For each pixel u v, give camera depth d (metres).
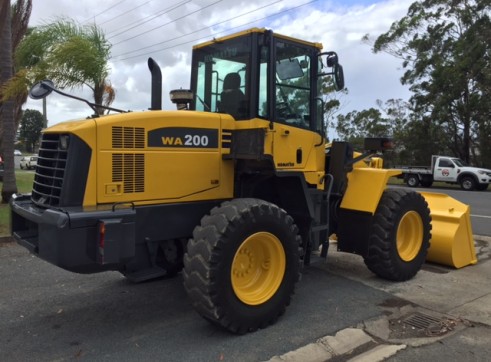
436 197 7.15
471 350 3.86
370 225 5.63
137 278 4.20
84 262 3.68
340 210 5.93
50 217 3.64
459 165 25.23
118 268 4.14
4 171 10.91
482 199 17.61
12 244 7.64
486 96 27.28
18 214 4.55
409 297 5.20
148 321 4.51
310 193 5.16
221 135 4.72
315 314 4.65
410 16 31.03
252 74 4.67
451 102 28.94
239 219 4.02
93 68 10.18
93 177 3.93
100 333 4.23
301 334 4.16
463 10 28.36
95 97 10.71
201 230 4.03
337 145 5.74
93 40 10.68
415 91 31.52
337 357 3.77
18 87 9.78
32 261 6.63
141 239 4.22
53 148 4.14
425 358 3.72
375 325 4.38
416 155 32.97
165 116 4.32
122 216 3.78
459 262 6.47
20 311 4.77
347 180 5.88
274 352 3.81
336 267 6.45
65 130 3.92
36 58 11.05
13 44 11.98
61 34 10.86
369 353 3.82
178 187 4.43
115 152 4.03
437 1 29.64
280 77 4.91
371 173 5.75
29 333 4.23
